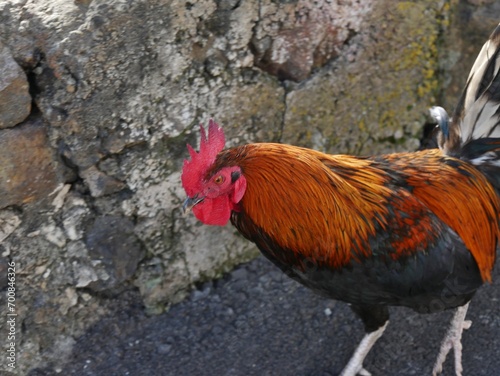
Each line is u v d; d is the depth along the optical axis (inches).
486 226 63.1
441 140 64.9
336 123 72.5
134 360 67.3
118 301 68.9
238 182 59.0
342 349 67.6
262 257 72.7
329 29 69.9
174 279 69.8
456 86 76.4
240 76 67.9
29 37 62.4
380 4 71.1
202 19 65.5
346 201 59.3
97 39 62.7
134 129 65.4
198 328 68.9
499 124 62.8
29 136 62.9
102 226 66.6
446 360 66.9
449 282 61.2
